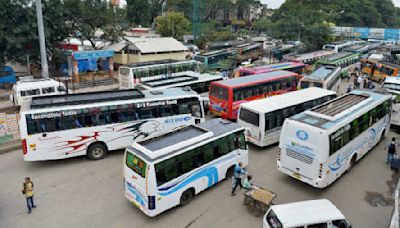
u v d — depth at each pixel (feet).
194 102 62.85
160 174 38.60
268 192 41.45
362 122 53.31
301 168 45.42
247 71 100.01
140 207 39.68
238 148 49.90
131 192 40.73
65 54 129.39
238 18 370.94
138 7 263.29
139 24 264.31
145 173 37.78
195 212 41.83
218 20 349.20
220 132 47.37
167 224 39.32
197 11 278.05
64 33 127.75
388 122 66.90
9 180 49.49
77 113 52.24
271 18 351.05
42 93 84.94
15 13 111.65
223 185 48.44
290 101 65.57
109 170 52.90
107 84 124.36
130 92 60.03
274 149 62.54
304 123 45.16
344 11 336.70
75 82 119.44
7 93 107.55
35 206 42.73
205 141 44.06
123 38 154.81
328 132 42.93
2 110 87.71
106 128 55.26
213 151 45.73
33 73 131.54
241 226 39.06
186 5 297.53
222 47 202.28
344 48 188.55
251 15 378.32
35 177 50.49
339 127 45.39
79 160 56.44
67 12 125.29
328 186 48.60
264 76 84.23
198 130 46.62
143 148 39.52
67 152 52.95
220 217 40.83
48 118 50.34
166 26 219.41
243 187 43.45
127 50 147.13
